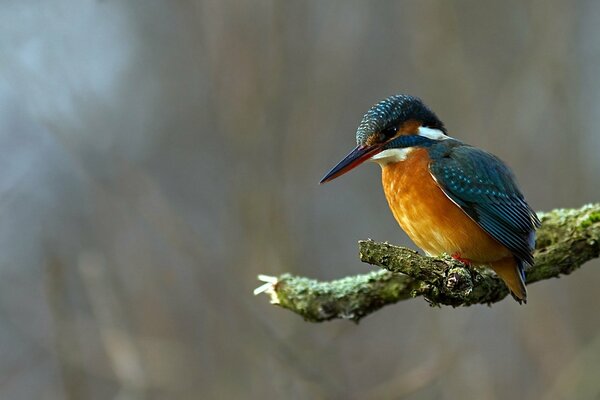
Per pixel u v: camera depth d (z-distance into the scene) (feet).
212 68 43.62
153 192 42.24
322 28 45.73
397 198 26.37
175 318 41.68
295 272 41.60
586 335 43.62
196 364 40.37
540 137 46.32
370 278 25.76
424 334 41.19
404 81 50.88
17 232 49.98
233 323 39.86
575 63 47.96
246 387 39.75
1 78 54.34
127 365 33.53
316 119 44.09
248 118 42.14
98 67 55.36
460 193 25.27
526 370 41.50
